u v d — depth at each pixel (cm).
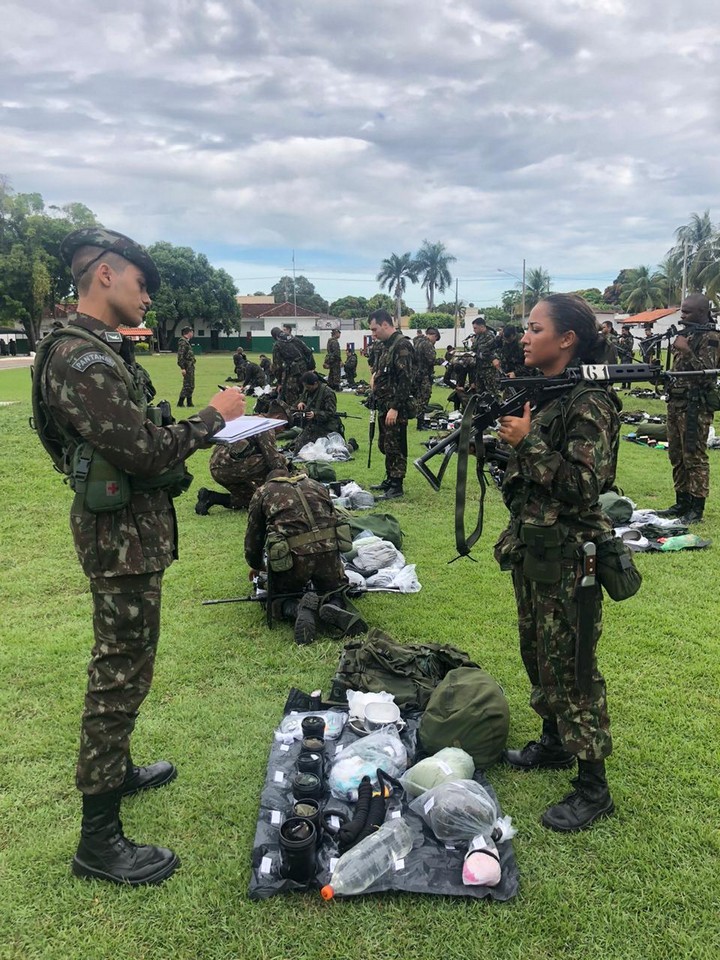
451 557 596
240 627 461
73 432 232
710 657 411
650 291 6112
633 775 306
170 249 6078
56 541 650
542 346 262
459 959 219
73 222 5375
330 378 2022
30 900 244
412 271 7512
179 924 233
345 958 220
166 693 379
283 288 11750
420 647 376
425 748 311
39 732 343
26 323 5319
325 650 426
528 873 252
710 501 758
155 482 239
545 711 298
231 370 3369
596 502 261
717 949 222
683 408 669
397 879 244
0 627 464
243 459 715
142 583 242
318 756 296
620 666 402
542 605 264
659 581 531
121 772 250
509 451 282
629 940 226
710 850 264
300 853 236
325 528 462
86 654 424
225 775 308
